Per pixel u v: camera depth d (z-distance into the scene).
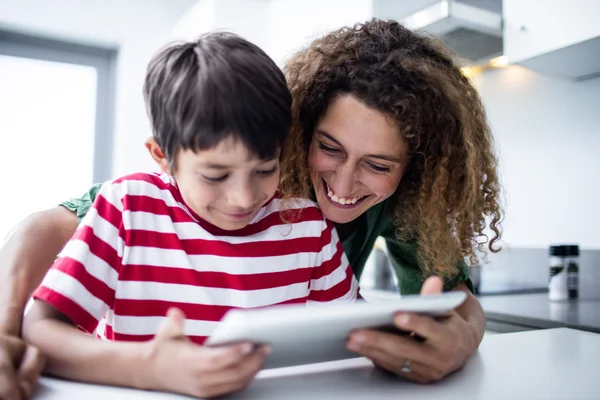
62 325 0.65
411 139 0.87
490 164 1.07
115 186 0.83
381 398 0.56
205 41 0.75
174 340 0.57
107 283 0.75
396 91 0.83
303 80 0.91
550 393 0.58
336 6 2.12
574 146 1.84
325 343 0.59
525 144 2.01
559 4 1.47
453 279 1.06
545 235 1.93
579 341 0.88
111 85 2.74
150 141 0.78
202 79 0.68
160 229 0.83
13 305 0.72
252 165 0.69
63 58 2.63
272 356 0.57
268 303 0.86
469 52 1.81
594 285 1.74
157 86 0.73
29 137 2.57
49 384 0.58
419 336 0.66
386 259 2.28
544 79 1.94
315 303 0.92
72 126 2.69
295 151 0.93
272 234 0.90
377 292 2.07
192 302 0.81
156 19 2.69
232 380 0.53
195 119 0.66
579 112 1.83
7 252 0.82
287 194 0.94
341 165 0.87
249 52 0.73
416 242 1.09
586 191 1.81
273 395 0.57
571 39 1.44
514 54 1.61
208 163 0.68
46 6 2.42
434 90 0.89
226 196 0.72
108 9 2.56
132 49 2.62
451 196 0.99
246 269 0.85
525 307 1.54
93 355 0.58
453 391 0.59
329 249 0.95
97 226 0.77
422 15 1.64
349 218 0.96
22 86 2.55
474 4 1.82
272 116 0.69
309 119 0.91
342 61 0.87
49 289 0.67
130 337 0.78
